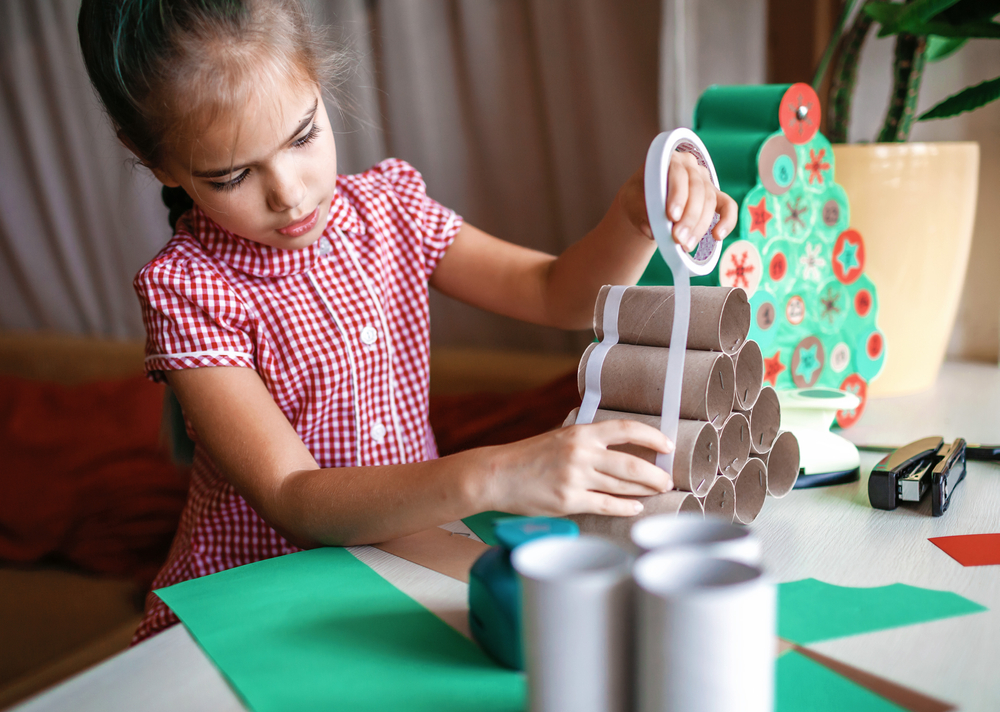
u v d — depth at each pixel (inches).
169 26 23.1
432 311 64.5
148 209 74.6
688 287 21.1
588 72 52.1
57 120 75.5
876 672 14.6
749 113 30.7
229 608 18.3
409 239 35.5
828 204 32.2
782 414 27.5
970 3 35.2
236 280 30.0
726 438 21.4
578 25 51.8
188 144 23.8
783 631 16.1
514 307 34.7
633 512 19.6
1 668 45.9
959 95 36.8
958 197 36.2
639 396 21.2
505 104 56.6
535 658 12.2
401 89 59.4
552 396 51.8
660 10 48.2
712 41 47.5
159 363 28.0
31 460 63.4
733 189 29.6
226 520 31.7
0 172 80.0
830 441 26.3
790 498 24.6
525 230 58.3
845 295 33.2
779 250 30.5
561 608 11.9
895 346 37.1
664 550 12.3
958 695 13.8
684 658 11.1
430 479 21.1
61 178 77.9
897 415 33.7
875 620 16.5
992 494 24.2
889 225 35.6
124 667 16.0
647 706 11.7
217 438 26.4
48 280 82.6
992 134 42.1
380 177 36.9
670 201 21.1
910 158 35.0
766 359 31.1
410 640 16.6
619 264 29.3
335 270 31.9
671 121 49.3
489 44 55.9
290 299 30.6
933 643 15.5
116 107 25.6
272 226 26.0
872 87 44.1
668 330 21.6
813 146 31.4
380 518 21.5
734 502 21.5
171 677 15.5
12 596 52.6
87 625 49.1
